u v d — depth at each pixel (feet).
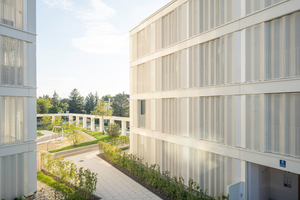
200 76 32.07
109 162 50.24
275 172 28.68
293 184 26.81
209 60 30.48
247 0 25.29
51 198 30.17
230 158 27.22
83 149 64.18
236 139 26.27
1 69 28.53
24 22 31.27
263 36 23.49
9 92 29.14
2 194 28.48
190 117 33.96
